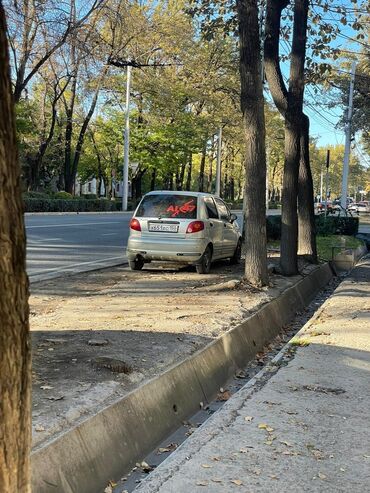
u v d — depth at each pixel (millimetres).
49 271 11680
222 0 14195
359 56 26406
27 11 18547
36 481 3115
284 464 3807
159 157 46281
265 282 10305
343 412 4781
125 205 43250
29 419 1799
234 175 76062
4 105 1642
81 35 22266
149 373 4969
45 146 38312
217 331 6758
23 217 1734
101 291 9523
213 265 13750
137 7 29062
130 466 3947
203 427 4441
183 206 11695
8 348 1673
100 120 47375
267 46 12531
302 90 12273
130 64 31094
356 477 3648
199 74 36406
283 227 12359
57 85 35688
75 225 23703
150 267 12695
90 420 3809
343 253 17344
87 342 5848
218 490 3447
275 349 7789
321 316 8812
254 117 9977
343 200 33688
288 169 12281
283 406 4895
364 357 6445
